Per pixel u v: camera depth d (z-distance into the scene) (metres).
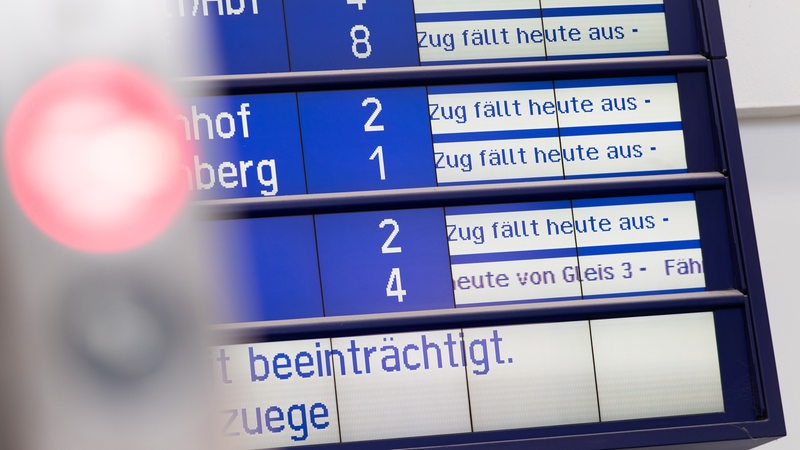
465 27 2.42
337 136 2.32
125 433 0.31
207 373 0.32
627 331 2.30
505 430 2.22
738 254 2.36
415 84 2.37
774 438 2.30
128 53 0.34
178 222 0.33
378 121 2.34
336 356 2.21
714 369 2.31
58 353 0.31
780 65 3.09
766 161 3.09
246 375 2.17
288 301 2.22
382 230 2.29
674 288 2.36
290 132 2.30
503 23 2.44
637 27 2.49
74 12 0.34
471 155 2.36
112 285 0.32
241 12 2.34
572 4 2.48
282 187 2.28
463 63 2.41
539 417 2.24
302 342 2.21
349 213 2.29
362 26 2.38
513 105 2.39
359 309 2.25
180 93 0.37
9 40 0.33
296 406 2.17
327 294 2.24
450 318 2.24
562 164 2.38
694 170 2.42
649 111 2.44
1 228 0.32
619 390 2.28
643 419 2.27
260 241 2.24
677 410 2.28
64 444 0.31
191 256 0.33
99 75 0.33
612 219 2.37
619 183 2.36
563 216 2.35
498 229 2.33
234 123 2.28
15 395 0.31
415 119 2.35
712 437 2.27
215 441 0.32
